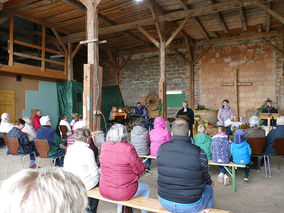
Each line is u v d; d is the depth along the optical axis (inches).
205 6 249.3
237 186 137.0
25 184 18.1
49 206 17.4
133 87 463.2
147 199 84.1
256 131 148.9
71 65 368.2
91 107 154.6
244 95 368.8
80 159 89.0
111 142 82.4
